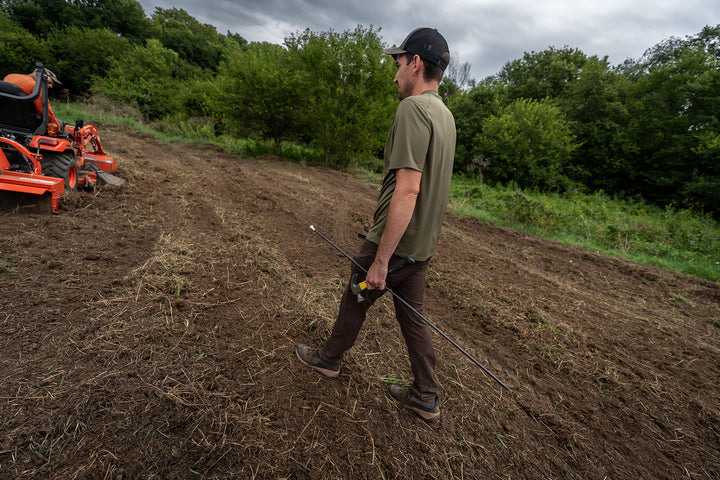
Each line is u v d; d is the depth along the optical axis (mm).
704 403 2508
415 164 1470
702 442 2152
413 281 1780
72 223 3822
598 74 19375
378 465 1685
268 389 2012
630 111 19000
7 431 1506
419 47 1694
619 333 3459
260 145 14391
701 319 4047
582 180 19266
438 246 5746
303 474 1568
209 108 17750
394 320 3018
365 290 1792
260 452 1626
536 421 2168
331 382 2166
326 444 1741
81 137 5148
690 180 16312
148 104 21719
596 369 2775
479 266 5016
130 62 27047
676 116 17281
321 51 12406
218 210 5227
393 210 1501
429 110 1525
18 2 43750
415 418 2010
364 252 1804
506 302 3818
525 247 6613
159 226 4176
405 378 2318
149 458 1506
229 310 2721
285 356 2314
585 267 5762
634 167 18375
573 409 2312
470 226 7898
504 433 2027
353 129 13273
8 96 4027
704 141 15922
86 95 20797
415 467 1712
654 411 2383
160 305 2596
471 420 2080
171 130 15945
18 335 2059
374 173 14531
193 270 3244
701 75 16984
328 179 10969
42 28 41188
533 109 16500
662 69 17672
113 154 8195
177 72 34219
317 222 5652
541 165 16609
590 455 1960
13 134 4281
